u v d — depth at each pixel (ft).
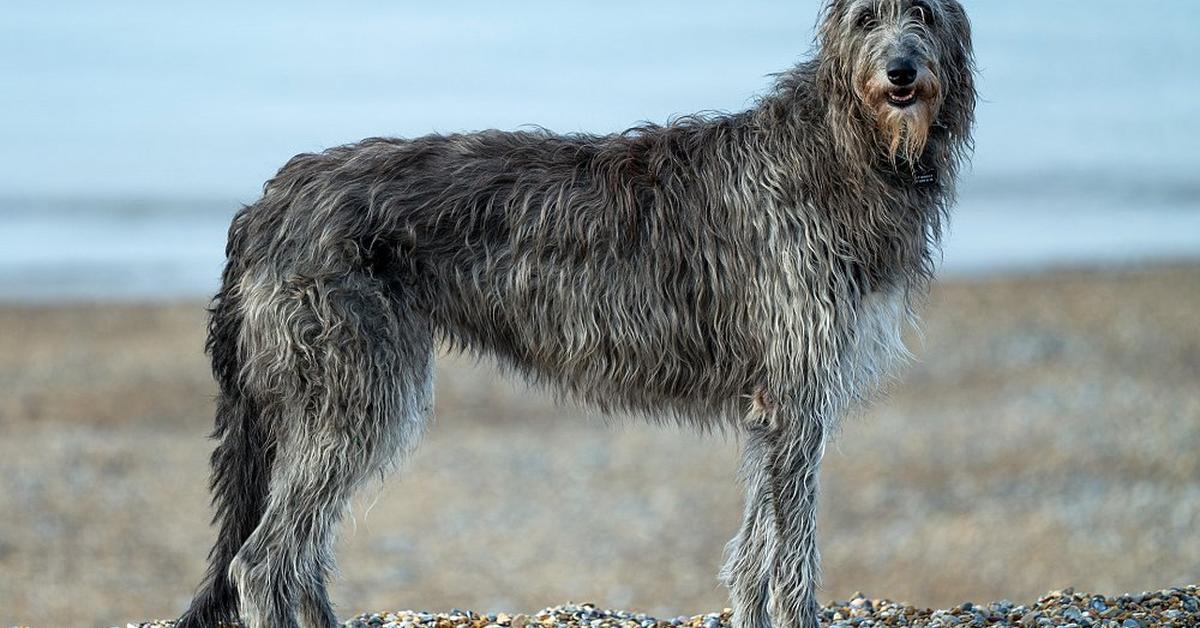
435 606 44.86
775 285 25.76
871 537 50.47
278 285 26.05
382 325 26.03
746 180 26.14
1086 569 46.19
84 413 65.36
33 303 86.53
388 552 50.14
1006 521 51.06
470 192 26.66
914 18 25.58
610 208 26.55
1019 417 62.49
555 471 59.11
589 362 27.12
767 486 25.99
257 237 26.61
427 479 58.18
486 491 56.65
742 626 26.32
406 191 26.53
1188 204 119.14
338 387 25.80
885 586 45.88
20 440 61.16
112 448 60.64
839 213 25.71
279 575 25.58
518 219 26.61
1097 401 64.13
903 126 25.16
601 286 26.61
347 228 26.11
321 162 26.99
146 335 79.46
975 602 44.16
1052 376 68.54
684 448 62.13
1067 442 58.80
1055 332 76.59
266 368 26.20
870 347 26.40
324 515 25.95
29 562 48.19
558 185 26.73
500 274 26.71
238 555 25.73
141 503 54.65
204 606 26.32
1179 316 79.51
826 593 45.37
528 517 53.78
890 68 24.68
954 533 50.16
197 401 67.56
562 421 66.18
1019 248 101.60
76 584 46.42
